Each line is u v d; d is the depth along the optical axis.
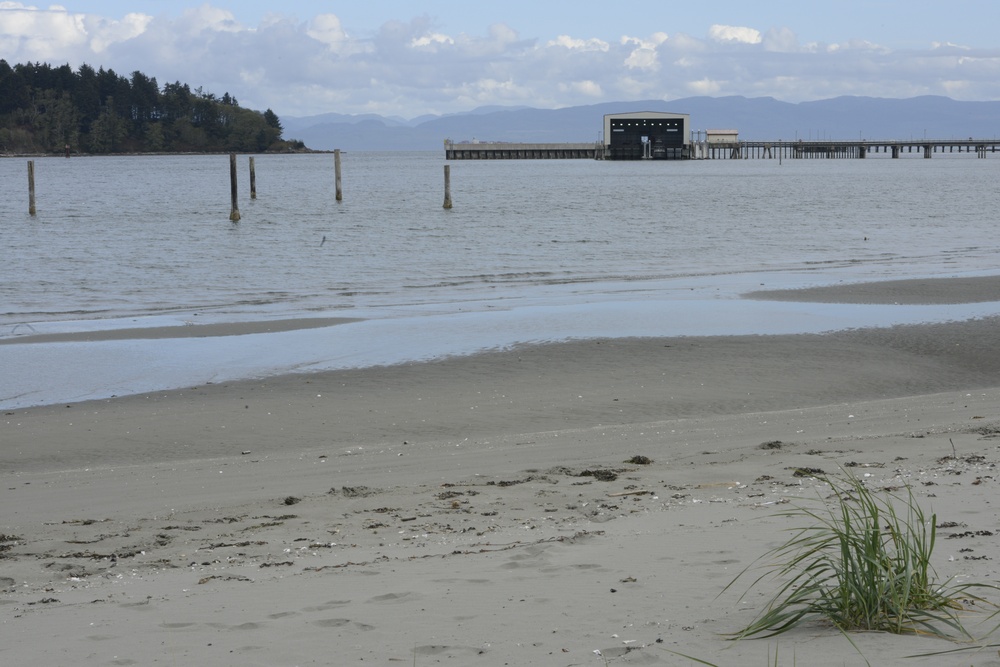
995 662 4.46
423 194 92.62
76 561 8.16
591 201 80.75
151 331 23.95
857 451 11.55
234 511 9.88
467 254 42.50
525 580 6.66
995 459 10.57
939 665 4.47
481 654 5.11
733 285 32.09
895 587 5.30
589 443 13.16
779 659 4.69
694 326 24.03
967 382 18.27
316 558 7.93
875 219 61.19
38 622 6.30
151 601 6.73
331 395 17.30
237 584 7.12
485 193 94.00
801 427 13.74
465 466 11.85
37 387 18.11
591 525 8.65
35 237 50.59
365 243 47.25
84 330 24.17
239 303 29.06
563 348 21.22
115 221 61.19
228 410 16.27
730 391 17.47
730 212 67.69
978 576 6.02
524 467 11.60
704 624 5.41
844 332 23.02
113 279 34.56
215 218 63.41
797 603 5.45
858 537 5.79
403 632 5.57
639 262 39.50
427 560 7.55
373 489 10.68
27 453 13.84
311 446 14.03
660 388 17.67
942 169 166.50
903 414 14.47
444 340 22.41
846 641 4.90
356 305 28.55
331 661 5.12
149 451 13.91
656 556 7.14
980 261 38.50
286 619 6.00
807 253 42.38
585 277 34.94
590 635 5.32
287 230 54.50
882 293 29.42
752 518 8.38
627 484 10.42
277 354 21.00
